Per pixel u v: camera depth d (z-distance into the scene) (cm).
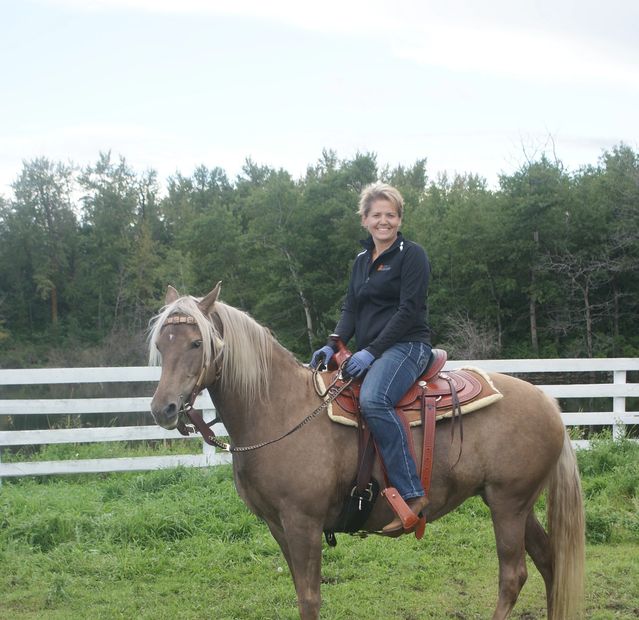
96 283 5000
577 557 359
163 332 311
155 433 693
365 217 354
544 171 2736
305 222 3247
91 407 679
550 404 368
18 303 5075
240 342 330
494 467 348
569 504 362
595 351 2550
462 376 363
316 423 335
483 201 3000
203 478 643
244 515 560
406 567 483
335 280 3228
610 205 2672
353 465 336
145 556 498
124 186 5578
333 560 499
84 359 3938
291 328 3247
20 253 5134
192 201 6169
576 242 2727
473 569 482
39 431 668
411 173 5372
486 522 570
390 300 351
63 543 517
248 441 334
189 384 306
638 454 658
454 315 2792
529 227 2722
